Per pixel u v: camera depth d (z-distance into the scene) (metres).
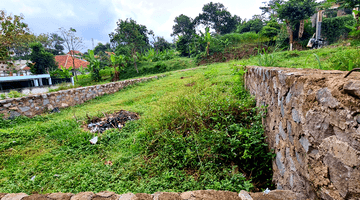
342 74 1.47
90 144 4.03
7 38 14.50
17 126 5.43
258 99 3.77
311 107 1.49
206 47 25.33
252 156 2.81
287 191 1.72
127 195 1.92
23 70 28.09
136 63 29.19
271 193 1.72
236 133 3.09
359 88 1.00
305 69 2.38
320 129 1.38
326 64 4.88
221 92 5.23
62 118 6.08
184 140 3.54
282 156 2.20
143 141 3.94
